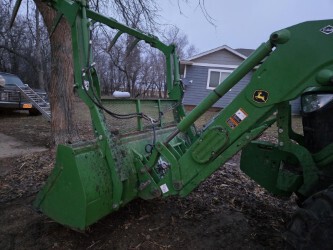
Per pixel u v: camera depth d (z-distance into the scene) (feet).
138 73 104.63
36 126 27.68
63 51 17.31
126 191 8.27
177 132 7.60
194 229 9.31
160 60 108.88
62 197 7.62
